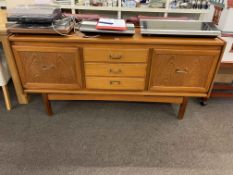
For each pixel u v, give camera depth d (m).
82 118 1.64
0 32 1.33
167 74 1.40
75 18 1.54
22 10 1.27
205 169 1.25
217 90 1.94
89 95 1.55
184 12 2.05
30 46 1.29
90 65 1.36
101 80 1.43
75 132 1.50
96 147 1.38
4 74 1.55
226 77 1.90
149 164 1.28
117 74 1.40
